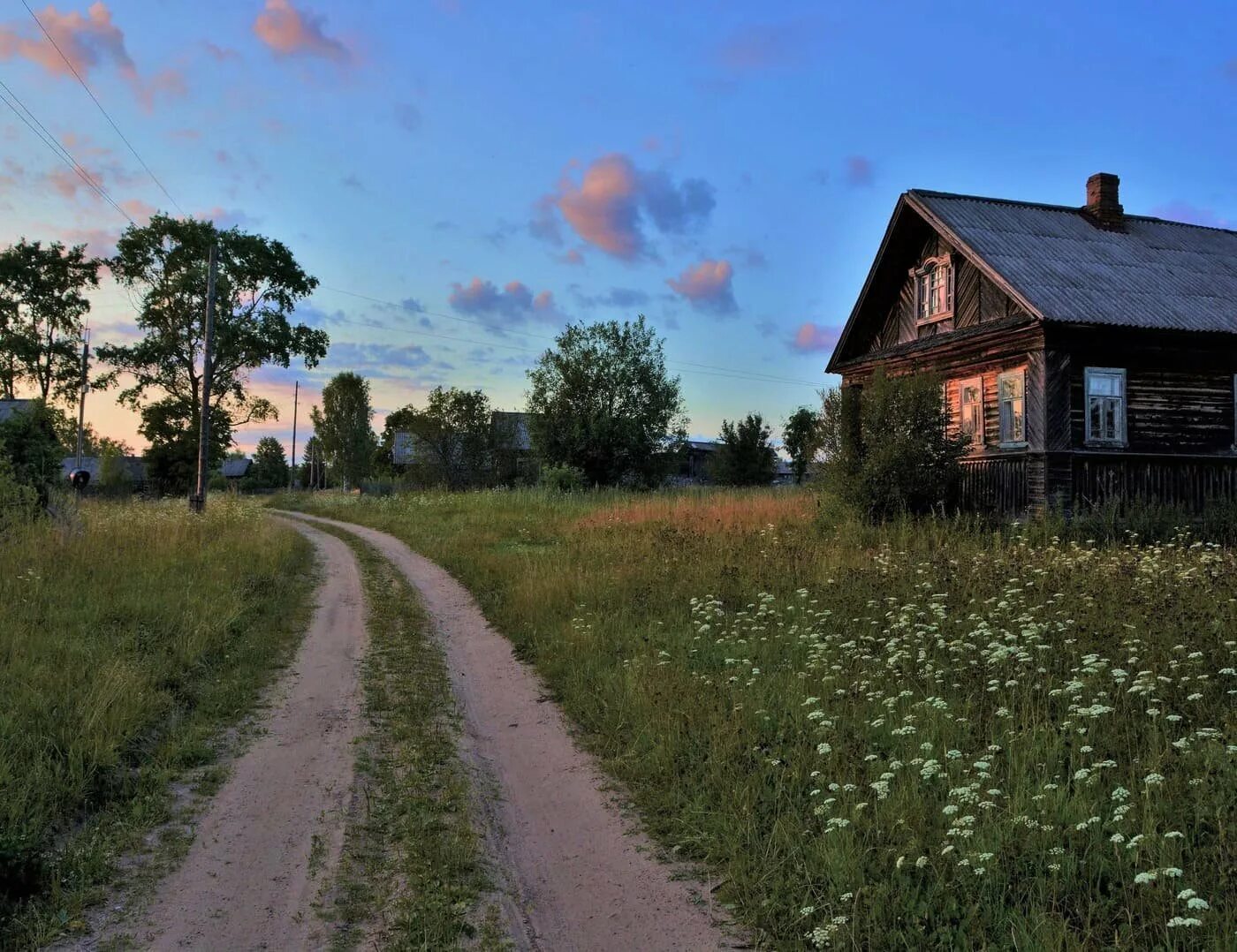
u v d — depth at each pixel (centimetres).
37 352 5103
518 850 493
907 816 445
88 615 945
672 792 550
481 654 1005
